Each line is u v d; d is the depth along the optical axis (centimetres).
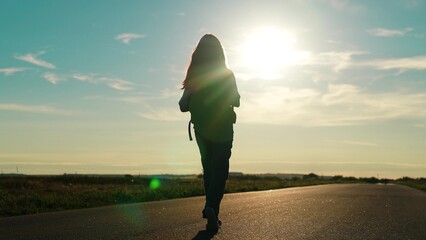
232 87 756
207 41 769
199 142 766
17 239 677
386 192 2422
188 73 768
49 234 723
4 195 1734
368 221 916
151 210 1133
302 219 924
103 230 758
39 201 1520
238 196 1814
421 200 1698
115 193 1959
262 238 682
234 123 770
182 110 775
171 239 665
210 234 712
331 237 702
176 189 2477
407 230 799
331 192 2272
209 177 779
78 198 1705
